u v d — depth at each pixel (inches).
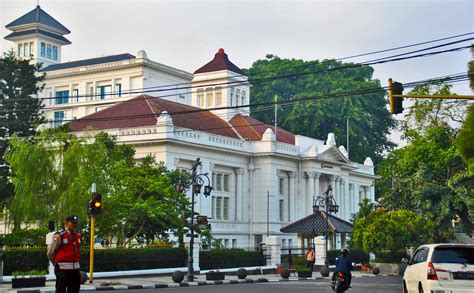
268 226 3021.7
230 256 2041.1
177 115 2942.9
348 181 3708.2
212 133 2992.1
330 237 2554.1
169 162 2596.0
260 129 3307.1
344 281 1010.7
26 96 2716.5
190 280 1507.1
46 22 4367.6
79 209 1715.1
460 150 1290.6
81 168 1786.4
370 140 4534.9
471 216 2127.2
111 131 2674.7
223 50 3671.3
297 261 2052.2
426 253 802.8
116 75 3809.1
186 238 1931.6
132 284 1342.3
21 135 2618.1
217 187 2920.8
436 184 2228.1
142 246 1898.4
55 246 630.5
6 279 1339.8
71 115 3870.6
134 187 1887.3
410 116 2247.8
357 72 4699.8
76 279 640.4
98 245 2113.7
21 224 1985.7
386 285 1407.5
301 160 3282.5
